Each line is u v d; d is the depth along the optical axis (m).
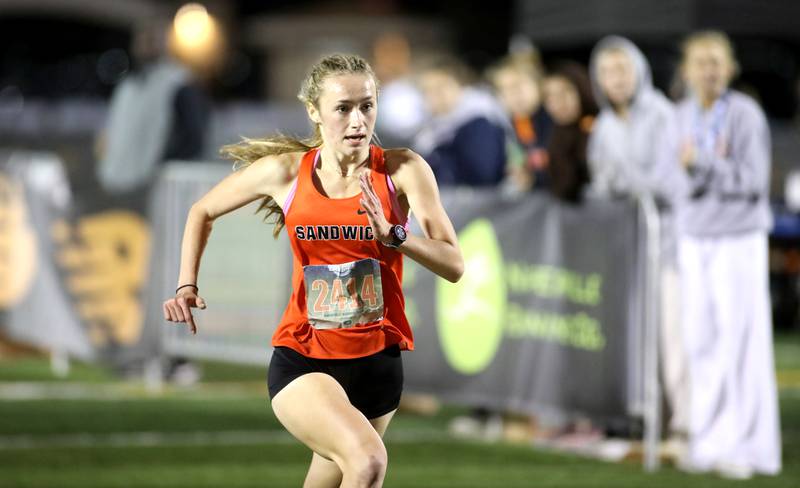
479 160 27.20
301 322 14.19
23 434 25.41
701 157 21.61
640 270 21.88
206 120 33.53
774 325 41.81
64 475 21.61
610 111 23.30
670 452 22.66
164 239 31.70
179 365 32.50
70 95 85.19
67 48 88.44
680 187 22.53
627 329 22.09
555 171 23.53
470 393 25.77
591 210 22.77
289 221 13.96
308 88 13.84
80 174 35.25
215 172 30.66
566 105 23.56
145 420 27.12
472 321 25.67
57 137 61.47
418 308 26.89
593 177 23.41
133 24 83.06
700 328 21.78
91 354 33.12
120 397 30.12
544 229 23.94
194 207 14.35
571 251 23.27
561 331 23.53
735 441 21.62
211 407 28.89
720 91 21.69
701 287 21.75
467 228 25.73
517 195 24.56
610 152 23.14
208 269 31.23
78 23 88.06
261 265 30.23
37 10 82.88
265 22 88.19
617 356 22.27
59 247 33.84
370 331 14.05
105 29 87.94
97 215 32.94
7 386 31.59
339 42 87.62
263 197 14.55
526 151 27.61
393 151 14.09
